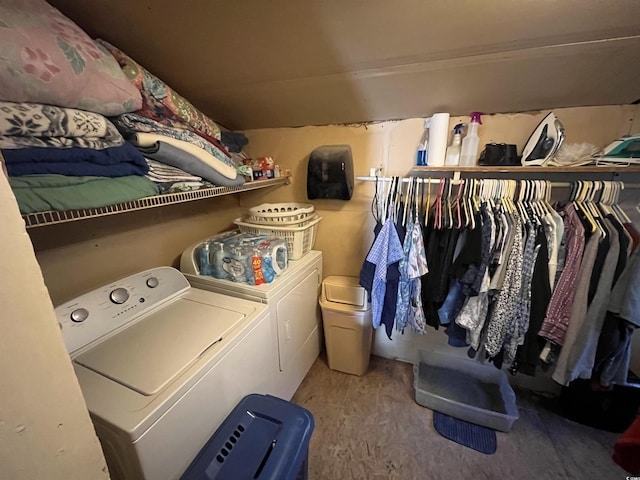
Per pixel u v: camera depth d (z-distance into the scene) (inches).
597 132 55.5
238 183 55.4
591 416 60.9
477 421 62.6
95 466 18.3
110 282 49.9
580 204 50.7
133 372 34.5
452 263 55.1
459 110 60.6
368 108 63.3
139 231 57.6
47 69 26.6
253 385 48.1
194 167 44.6
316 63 47.4
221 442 36.9
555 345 52.3
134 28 38.3
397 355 84.4
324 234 81.7
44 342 15.1
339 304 74.6
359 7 34.3
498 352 56.2
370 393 72.2
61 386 16.1
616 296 45.4
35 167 26.5
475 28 37.1
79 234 47.0
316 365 82.4
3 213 13.2
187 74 51.0
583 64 43.2
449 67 46.6
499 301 52.6
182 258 63.2
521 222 50.4
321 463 55.1
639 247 43.3
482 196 56.6
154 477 30.2
